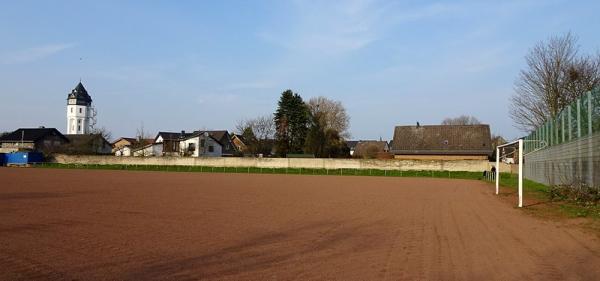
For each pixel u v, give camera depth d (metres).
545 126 37.59
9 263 8.44
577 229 13.84
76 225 13.27
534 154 44.22
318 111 93.38
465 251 10.28
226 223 14.16
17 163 68.06
